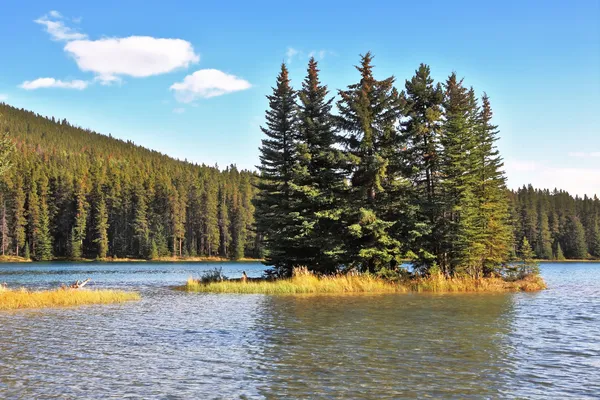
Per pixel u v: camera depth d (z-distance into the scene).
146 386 11.03
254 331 17.91
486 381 11.27
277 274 41.50
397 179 37.62
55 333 17.66
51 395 10.40
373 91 37.91
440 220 38.16
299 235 37.81
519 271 39.59
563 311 23.19
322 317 21.36
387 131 36.69
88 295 27.88
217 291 34.81
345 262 38.56
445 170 36.88
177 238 123.94
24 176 119.25
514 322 19.81
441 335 16.91
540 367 12.50
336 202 38.31
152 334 17.41
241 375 11.89
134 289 37.66
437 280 35.31
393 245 37.56
